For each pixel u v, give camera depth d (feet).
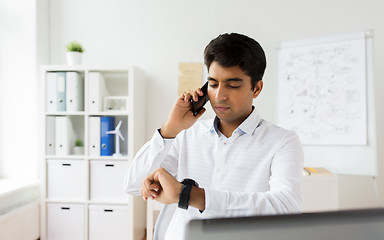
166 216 3.09
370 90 6.81
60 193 7.80
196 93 2.69
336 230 1.14
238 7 8.55
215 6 8.62
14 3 8.37
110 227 7.63
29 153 8.48
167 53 8.78
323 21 8.27
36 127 8.43
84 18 8.91
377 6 8.01
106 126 7.74
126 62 8.87
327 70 7.19
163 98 8.81
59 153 7.86
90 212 7.66
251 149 2.90
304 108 7.39
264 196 2.21
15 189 7.16
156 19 8.80
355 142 6.89
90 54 8.93
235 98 2.55
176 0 8.73
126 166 7.65
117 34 8.87
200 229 1.09
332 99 7.12
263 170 2.83
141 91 8.39
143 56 8.84
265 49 8.50
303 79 7.43
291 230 1.12
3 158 8.54
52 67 7.75
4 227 6.66
